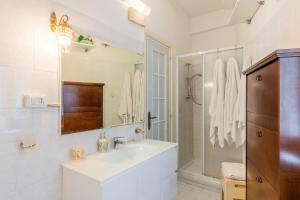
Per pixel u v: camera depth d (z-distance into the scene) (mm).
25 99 1070
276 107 720
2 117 981
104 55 1673
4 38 993
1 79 979
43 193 1174
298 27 1072
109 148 1709
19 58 1056
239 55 2414
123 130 1900
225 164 2043
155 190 1546
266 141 842
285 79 686
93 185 1072
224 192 1773
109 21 1702
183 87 3146
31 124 1111
